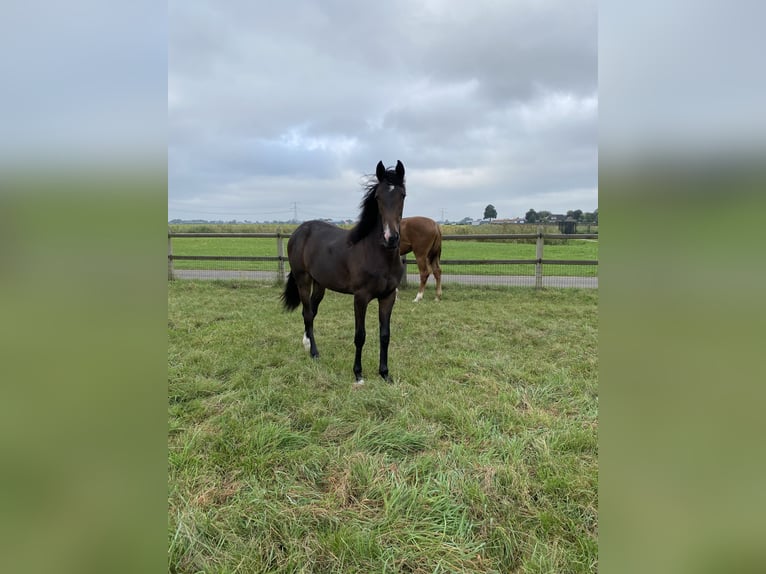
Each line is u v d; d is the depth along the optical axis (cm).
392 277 302
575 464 199
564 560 147
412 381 309
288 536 158
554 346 388
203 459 205
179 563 145
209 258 780
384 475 193
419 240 611
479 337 426
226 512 169
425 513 170
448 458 206
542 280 748
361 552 150
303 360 354
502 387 292
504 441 219
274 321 485
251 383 298
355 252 304
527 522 167
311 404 268
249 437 220
